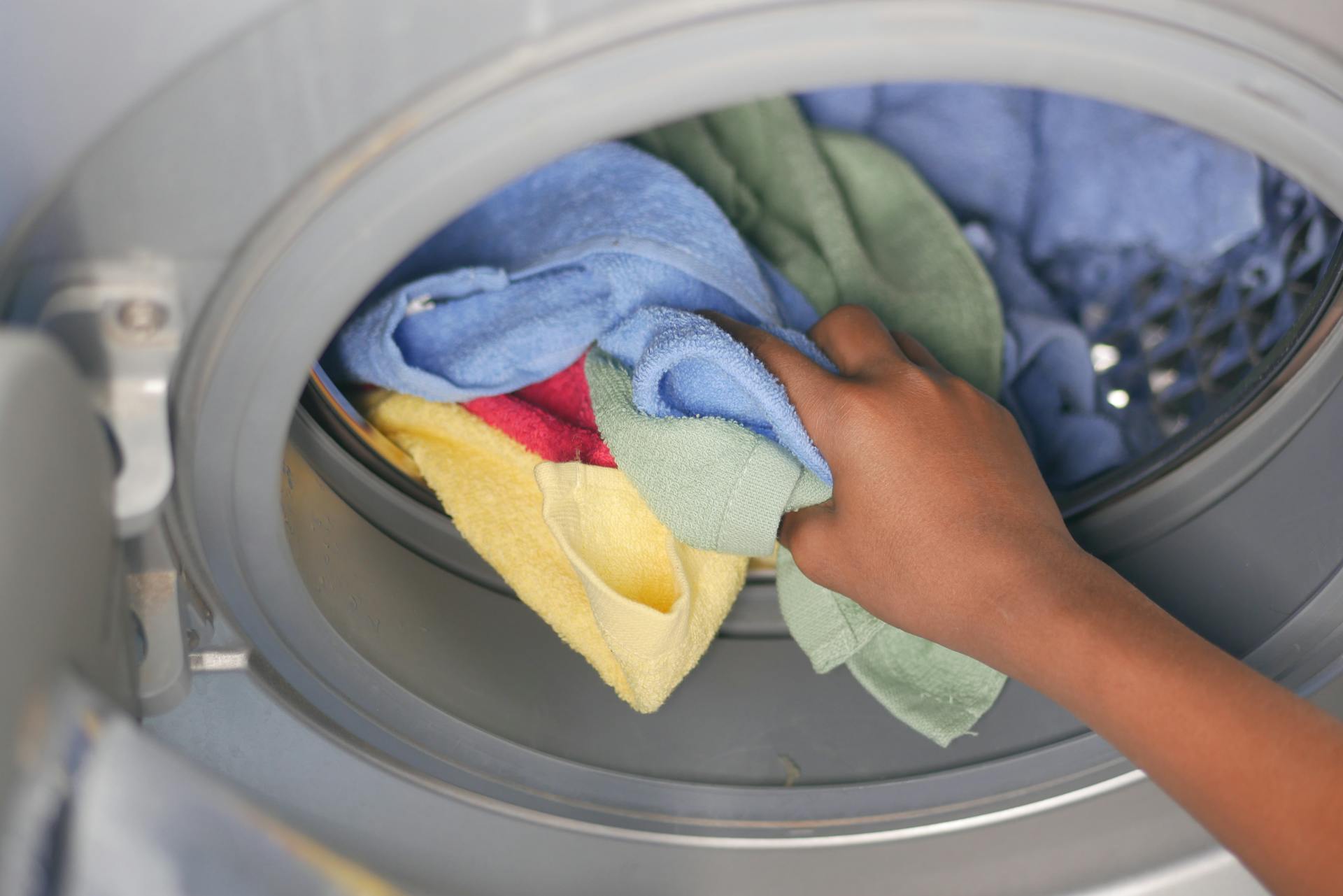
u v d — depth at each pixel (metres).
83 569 0.34
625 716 0.68
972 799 0.67
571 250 0.56
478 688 0.64
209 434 0.42
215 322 0.39
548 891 0.68
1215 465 0.63
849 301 0.66
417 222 0.38
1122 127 0.73
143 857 0.31
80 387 0.34
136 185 0.35
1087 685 0.39
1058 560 0.42
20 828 0.28
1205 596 0.61
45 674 0.30
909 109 0.76
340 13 0.32
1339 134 0.39
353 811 0.65
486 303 0.58
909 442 0.45
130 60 0.33
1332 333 0.55
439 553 0.68
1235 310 0.72
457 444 0.62
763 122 0.70
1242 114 0.39
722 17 0.35
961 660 0.62
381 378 0.58
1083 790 0.65
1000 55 0.37
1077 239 0.77
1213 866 0.64
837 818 0.68
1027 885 0.67
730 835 0.68
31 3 0.31
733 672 0.71
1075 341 0.71
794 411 0.48
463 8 0.33
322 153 0.35
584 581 0.53
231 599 0.50
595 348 0.57
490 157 0.37
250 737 0.62
